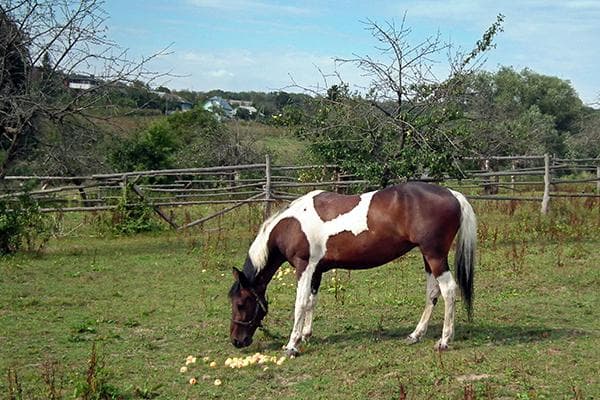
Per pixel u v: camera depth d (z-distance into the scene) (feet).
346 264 23.24
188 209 57.67
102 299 30.96
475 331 24.40
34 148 46.24
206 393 19.34
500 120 86.43
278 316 27.96
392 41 43.57
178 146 90.84
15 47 41.22
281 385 19.85
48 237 43.42
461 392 18.22
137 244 44.86
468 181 55.62
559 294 30.37
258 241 23.68
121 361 22.33
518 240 44.04
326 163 50.93
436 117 43.11
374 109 44.65
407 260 39.17
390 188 22.95
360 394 18.62
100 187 49.03
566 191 61.26
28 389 19.53
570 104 143.23
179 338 25.12
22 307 29.30
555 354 21.42
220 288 32.96
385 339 24.16
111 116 44.39
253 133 96.84
